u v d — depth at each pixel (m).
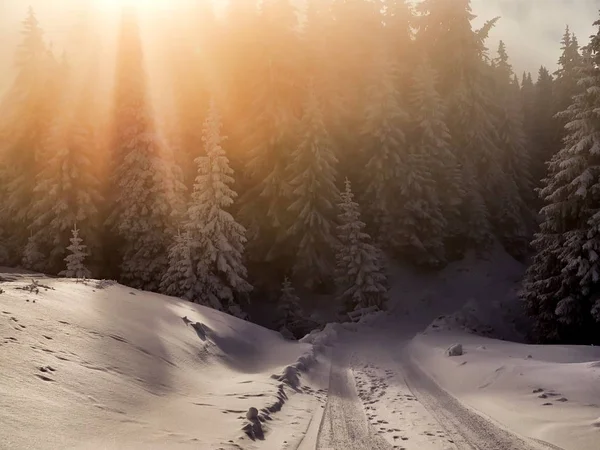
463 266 36.88
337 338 21.52
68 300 9.37
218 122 24.36
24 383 5.12
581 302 18.17
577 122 18.83
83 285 12.32
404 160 35.22
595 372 8.11
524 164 47.28
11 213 28.72
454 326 23.41
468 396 8.67
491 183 41.12
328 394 9.58
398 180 34.56
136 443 4.79
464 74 41.66
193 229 23.33
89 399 5.57
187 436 5.37
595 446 5.23
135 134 27.56
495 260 37.75
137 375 7.27
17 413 4.39
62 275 24.53
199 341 11.41
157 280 25.98
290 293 28.31
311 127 30.98
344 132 37.62
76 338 7.36
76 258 22.27
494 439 5.96
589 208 18.56
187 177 32.41
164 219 26.52
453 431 6.45
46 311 7.92
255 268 32.66
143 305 12.01
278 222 30.42
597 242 17.41
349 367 13.49
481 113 40.91
